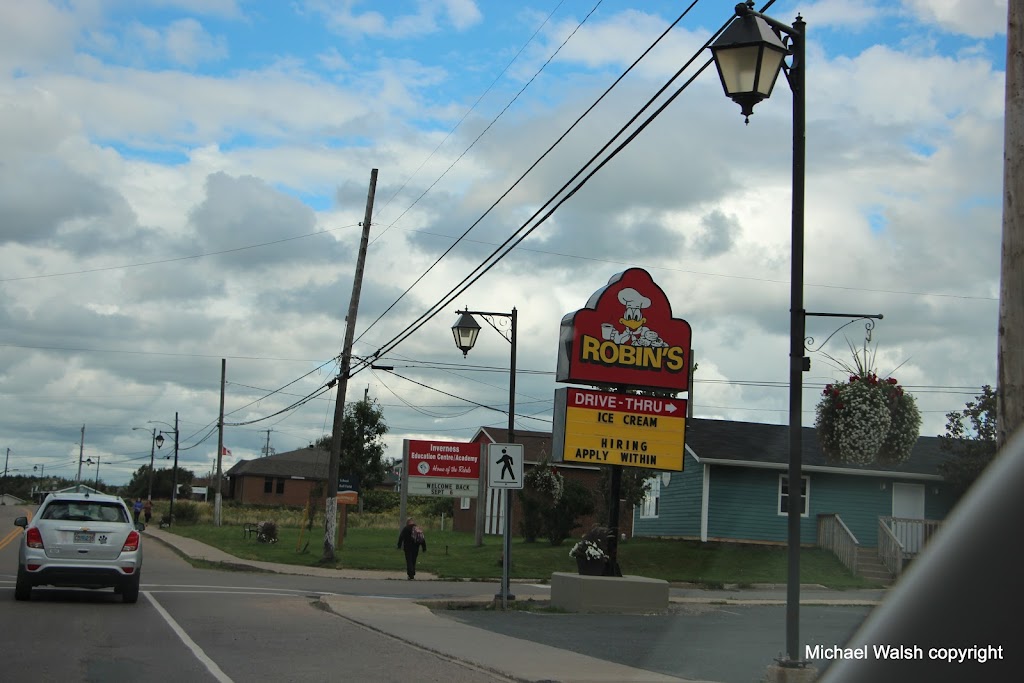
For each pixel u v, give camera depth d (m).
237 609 17.86
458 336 22.38
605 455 20.16
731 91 9.65
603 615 18.53
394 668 11.55
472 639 14.29
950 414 25.81
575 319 20.22
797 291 9.75
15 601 17.12
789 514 9.49
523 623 16.91
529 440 51.88
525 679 10.71
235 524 62.69
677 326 20.70
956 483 25.95
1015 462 1.99
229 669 11.09
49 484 151.25
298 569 30.67
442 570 31.34
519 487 20.08
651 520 36.94
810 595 21.28
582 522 44.53
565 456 19.92
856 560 28.19
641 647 13.56
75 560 17.06
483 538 42.22
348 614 17.27
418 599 21.30
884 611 2.09
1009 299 7.08
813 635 11.77
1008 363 6.98
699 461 32.81
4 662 10.88
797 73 9.90
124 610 16.77
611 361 20.28
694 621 16.78
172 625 15.01
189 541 42.75
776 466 32.53
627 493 34.12
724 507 32.94
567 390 20.11
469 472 40.88
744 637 14.27
